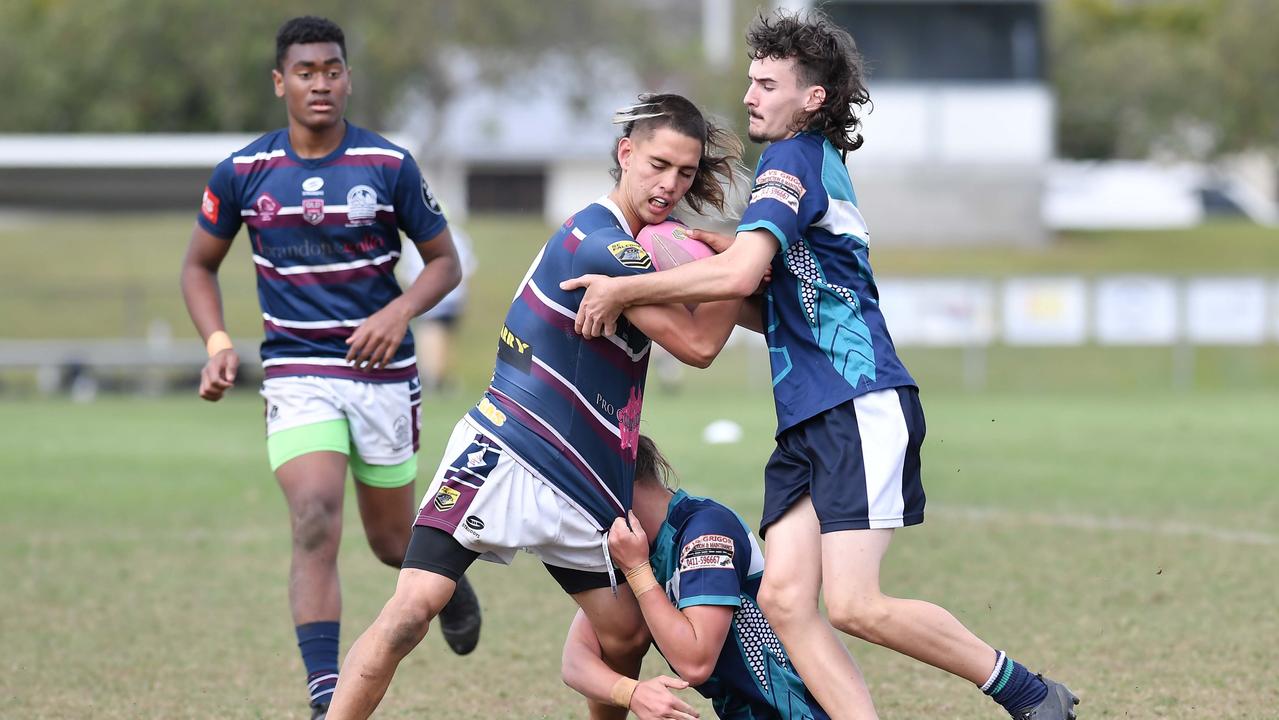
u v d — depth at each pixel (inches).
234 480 1494.8
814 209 561.6
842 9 3887.8
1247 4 5462.6
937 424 2023.9
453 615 736.3
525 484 565.0
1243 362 3080.7
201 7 4581.7
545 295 571.2
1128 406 2356.1
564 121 6043.3
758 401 2482.8
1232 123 5703.7
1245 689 698.8
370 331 690.8
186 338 3125.0
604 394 572.4
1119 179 5546.3
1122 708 669.3
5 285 3272.6
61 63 4781.0
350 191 697.0
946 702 691.4
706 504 597.9
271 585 987.3
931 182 3946.9
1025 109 3924.7
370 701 569.9
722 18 4761.3
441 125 5017.2
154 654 798.5
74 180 2999.5
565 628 866.8
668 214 592.1
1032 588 942.4
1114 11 7598.4
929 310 2775.6
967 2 3900.1
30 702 699.4
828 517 557.3
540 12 4813.0
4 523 1234.0
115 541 1152.2
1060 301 2763.3
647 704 573.9
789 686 579.5
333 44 692.7
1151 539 1113.4
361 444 706.2
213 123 4874.5
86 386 2711.6
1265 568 997.2
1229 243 4136.3
